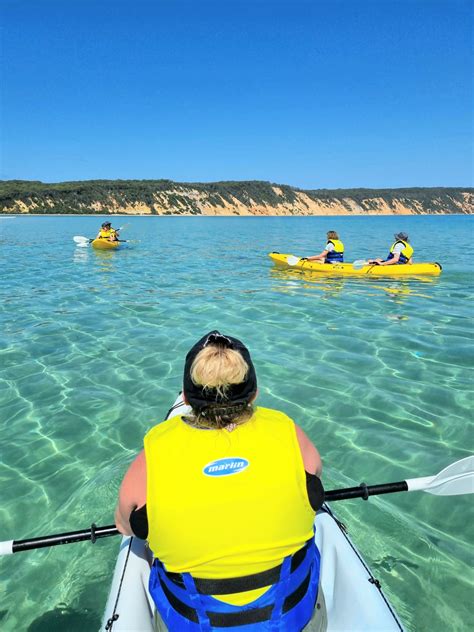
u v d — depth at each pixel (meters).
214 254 16.42
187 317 7.18
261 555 1.27
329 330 6.42
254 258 15.16
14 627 2.13
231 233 29.80
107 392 4.55
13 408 4.22
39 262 13.80
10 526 2.77
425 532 2.68
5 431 3.84
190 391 1.32
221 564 1.25
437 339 6.00
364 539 2.61
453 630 2.08
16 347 5.78
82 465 3.38
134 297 8.69
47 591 2.32
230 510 1.24
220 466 1.25
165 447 1.29
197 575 1.28
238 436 1.29
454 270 11.91
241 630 1.29
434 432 3.76
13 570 2.45
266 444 1.29
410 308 7.70
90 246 18.67
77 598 2.28
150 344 5.89
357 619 1.63
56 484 3.16
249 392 1.33
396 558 2.48
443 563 2.45
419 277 10.78
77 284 10.10
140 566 1.88
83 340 6.07
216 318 7.10
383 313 7.36
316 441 3.64
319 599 1.59
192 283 10.20
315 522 2.14
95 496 3.03
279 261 12.76
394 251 11.13
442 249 18.06
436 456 3.43
